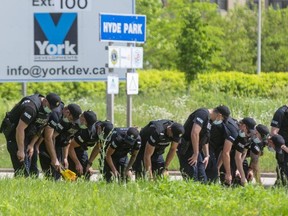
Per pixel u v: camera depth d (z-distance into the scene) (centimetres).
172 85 8844
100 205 2316
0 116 5959
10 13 5625
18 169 3105
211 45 8681
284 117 3481
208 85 8594
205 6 10931
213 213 2283
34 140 3117
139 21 4712
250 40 11344
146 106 6219
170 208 2323
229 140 3284
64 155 3247
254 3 12506
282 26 11450
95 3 5553
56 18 5594
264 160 4538
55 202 2342
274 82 8931
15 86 7531
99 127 3197
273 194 2645
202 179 3269
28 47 5631
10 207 2234
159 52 10469
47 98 3048
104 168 3256
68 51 5603
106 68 5603
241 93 8625
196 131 3225
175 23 10412
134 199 2447
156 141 3175
